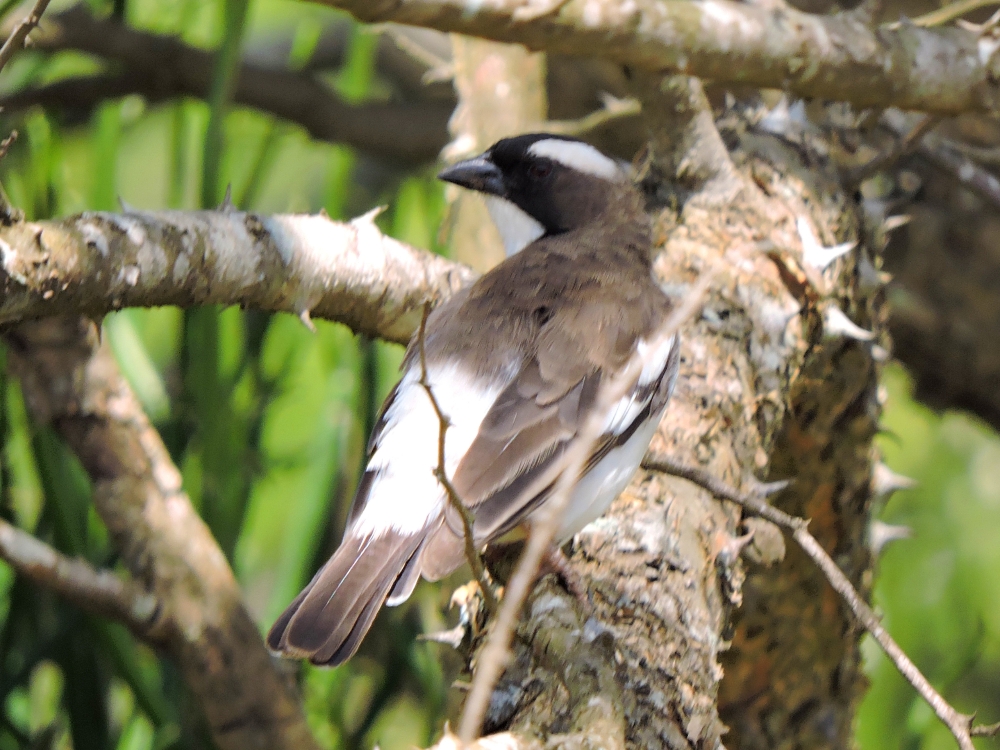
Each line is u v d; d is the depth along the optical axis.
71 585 8.32
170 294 7.21
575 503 7.50
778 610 10.78
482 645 6.96
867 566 11.22
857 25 10.23
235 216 7.74
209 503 10.15
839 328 9.86
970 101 10.73
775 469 10.78
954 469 14.18
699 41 9.32
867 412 10.71
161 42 13.56
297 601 6.95
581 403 7.71
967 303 14.32
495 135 12.02
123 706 11.20
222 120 9.98
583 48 8.95
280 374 11.53
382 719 11.82
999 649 13.38
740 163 10.55
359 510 7.52
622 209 9.86
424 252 9.21
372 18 8.12
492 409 7.64
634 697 6.82
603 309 8.30
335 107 14.84
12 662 10.25
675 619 7.40
